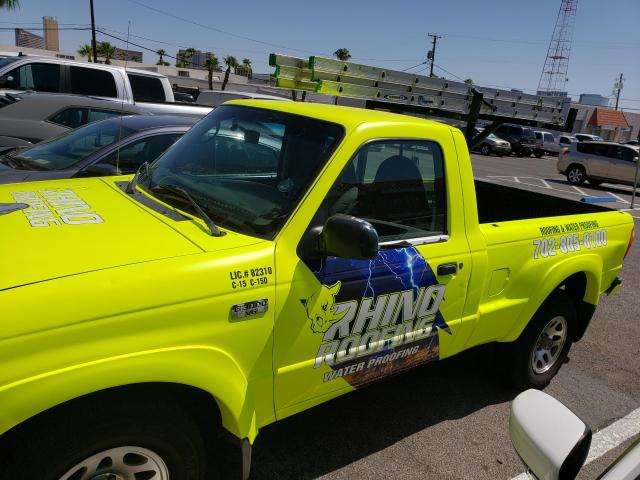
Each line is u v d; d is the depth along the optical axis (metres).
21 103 8.50
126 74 10.87
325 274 2.51
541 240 3.64
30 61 10.21
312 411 3.63
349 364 2.75
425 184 2.98
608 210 4.50
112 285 1.99
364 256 2.27
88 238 2.26
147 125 5.95
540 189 19.16
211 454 2.75
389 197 2.81
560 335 4.18
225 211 2.59
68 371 1.88
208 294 2.17
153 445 2.13
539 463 1.49
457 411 3.83
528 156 35.53
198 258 2.21
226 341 2.25
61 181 3.32
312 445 3.29
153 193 2.91
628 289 7.26
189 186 2.85
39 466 1.92
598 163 20.88
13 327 1.80
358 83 3.99
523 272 3.56
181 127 6.01
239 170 2.81
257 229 2.45
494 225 3.42
